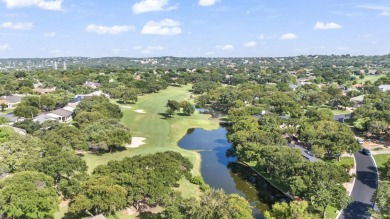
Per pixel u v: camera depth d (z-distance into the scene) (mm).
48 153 76438
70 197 66312
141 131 131125
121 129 103812
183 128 139625
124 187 61906
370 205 68375
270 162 79125
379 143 114750
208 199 53688
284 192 76875
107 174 65812
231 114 145125
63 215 60781
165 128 136875
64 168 67062
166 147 110125
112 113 137625
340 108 188000
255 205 71188
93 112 123250
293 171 71562
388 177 82375
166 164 69688
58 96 175750
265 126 115562
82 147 93375
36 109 135500
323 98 190750
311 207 65312
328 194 61406
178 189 75312
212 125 147000
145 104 187750
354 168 90500
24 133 103375
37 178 58219
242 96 184125
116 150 103375
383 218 59281
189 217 52094
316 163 70000
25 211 52781
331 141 97625
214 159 102000
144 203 66625
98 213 60625
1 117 118688
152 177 63781
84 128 105750
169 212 54062
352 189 76375
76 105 151125
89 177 66438
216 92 198625
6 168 69500
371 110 147375
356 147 94375
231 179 85812
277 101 168500
